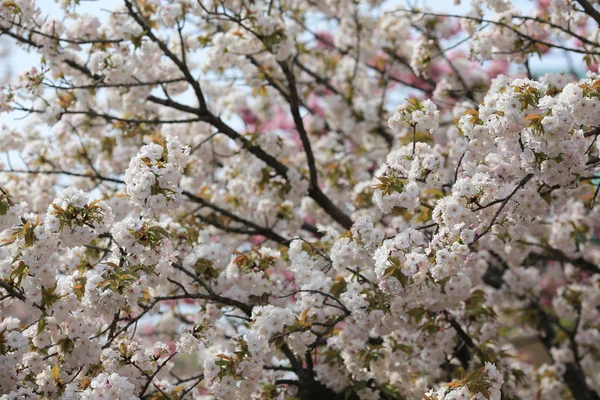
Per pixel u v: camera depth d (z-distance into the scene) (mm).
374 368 4867
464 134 4188
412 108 4316
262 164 6418
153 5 5859
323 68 8648
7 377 3887
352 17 8039
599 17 5121
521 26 5641
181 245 5148
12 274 3900
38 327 3994
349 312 4500
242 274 4801
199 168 6957
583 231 6715
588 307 7500
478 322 5609
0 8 5391
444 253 3695
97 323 4629
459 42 5758
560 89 5117
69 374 4301
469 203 3877
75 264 4871
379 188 4176
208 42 6535
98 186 6699
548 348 7660
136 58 5965
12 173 6523
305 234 7758
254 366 4137
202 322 4488
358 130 8039
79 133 6773
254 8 6234
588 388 7648
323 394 5168
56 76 5922
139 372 4305
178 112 7133
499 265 7492
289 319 4438
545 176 3861
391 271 3738
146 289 4477
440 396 3811
